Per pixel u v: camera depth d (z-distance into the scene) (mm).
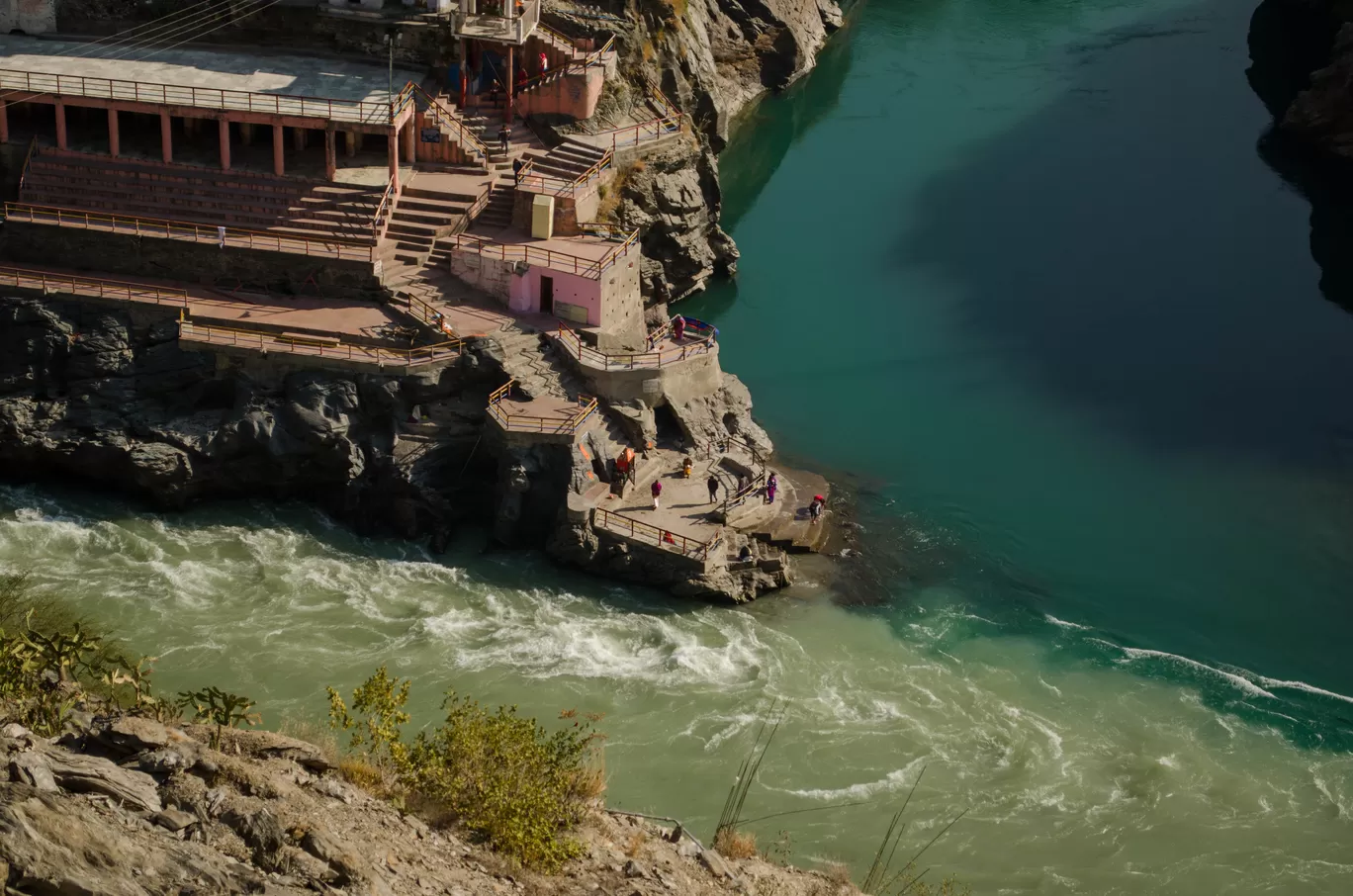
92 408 74125
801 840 56250
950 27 150375
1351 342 96875
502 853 36375
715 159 103375
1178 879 56031
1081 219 111438
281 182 82188
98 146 83750
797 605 71125
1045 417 88312
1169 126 127812
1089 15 154375
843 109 129625
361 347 74562
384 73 88438
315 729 52031
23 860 24156
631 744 61000
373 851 32250
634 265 82000
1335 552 77750
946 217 111500
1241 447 86312
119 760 31609
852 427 86375
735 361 92125
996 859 56281
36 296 76000
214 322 75812
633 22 97125
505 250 80125
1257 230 110625
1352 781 61781
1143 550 77375
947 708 64812
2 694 34312
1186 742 63688
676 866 40344
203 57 88000
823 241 107000
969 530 77812
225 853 28578
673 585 70312
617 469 73500
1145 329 97625
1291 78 137750
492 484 74062
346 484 73188
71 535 71188
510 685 63750
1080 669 68062
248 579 69375
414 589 69625
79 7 90062
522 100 90625
